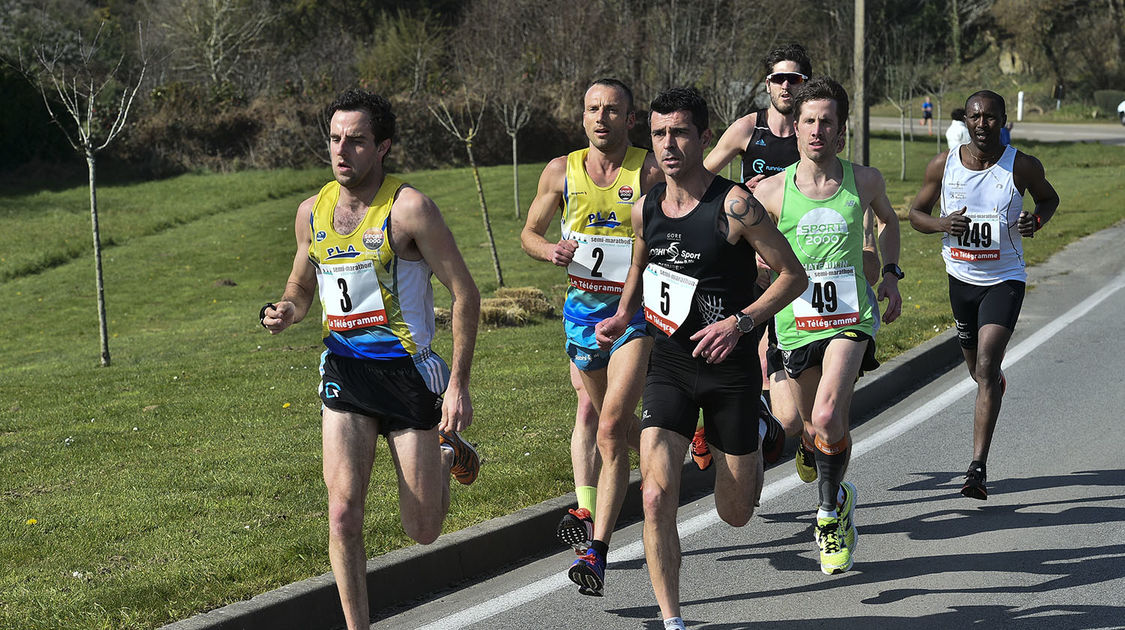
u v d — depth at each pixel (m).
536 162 57.31
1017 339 16.08
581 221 8.16
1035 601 7.04
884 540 8.35
